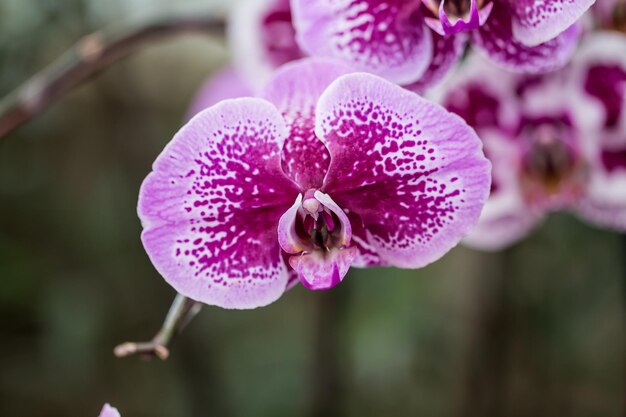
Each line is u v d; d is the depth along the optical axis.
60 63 0.46
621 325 0.88
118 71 1.01
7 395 1.07
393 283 1.00
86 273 1.10
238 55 0.48
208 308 1.02
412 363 1.00
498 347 0.81
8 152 1.08
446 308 1.01
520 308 0.89
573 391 0.93
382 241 0.33
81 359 1.07
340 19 0.33
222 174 0.32
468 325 0.86
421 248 0.32
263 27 0.48
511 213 0.49
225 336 1.09
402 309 1.02
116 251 1.08
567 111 0.46
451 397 0.97
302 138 0.32
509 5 0.32
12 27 0.87
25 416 1.06
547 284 0.88
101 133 1.07
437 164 0.32
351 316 0.99
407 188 0.32
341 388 0.84
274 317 1.13
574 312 0.89
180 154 0.31
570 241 0.84
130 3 0.90
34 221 1.12
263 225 0.32
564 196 0.47
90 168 1.10
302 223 0.32
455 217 0.32
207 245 0.32
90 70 0.47
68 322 1.08
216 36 0.49
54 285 1.10
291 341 1.09
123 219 1.07
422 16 0.33
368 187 0.32
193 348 0.94
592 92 0.45
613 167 0.46
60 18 0.87
